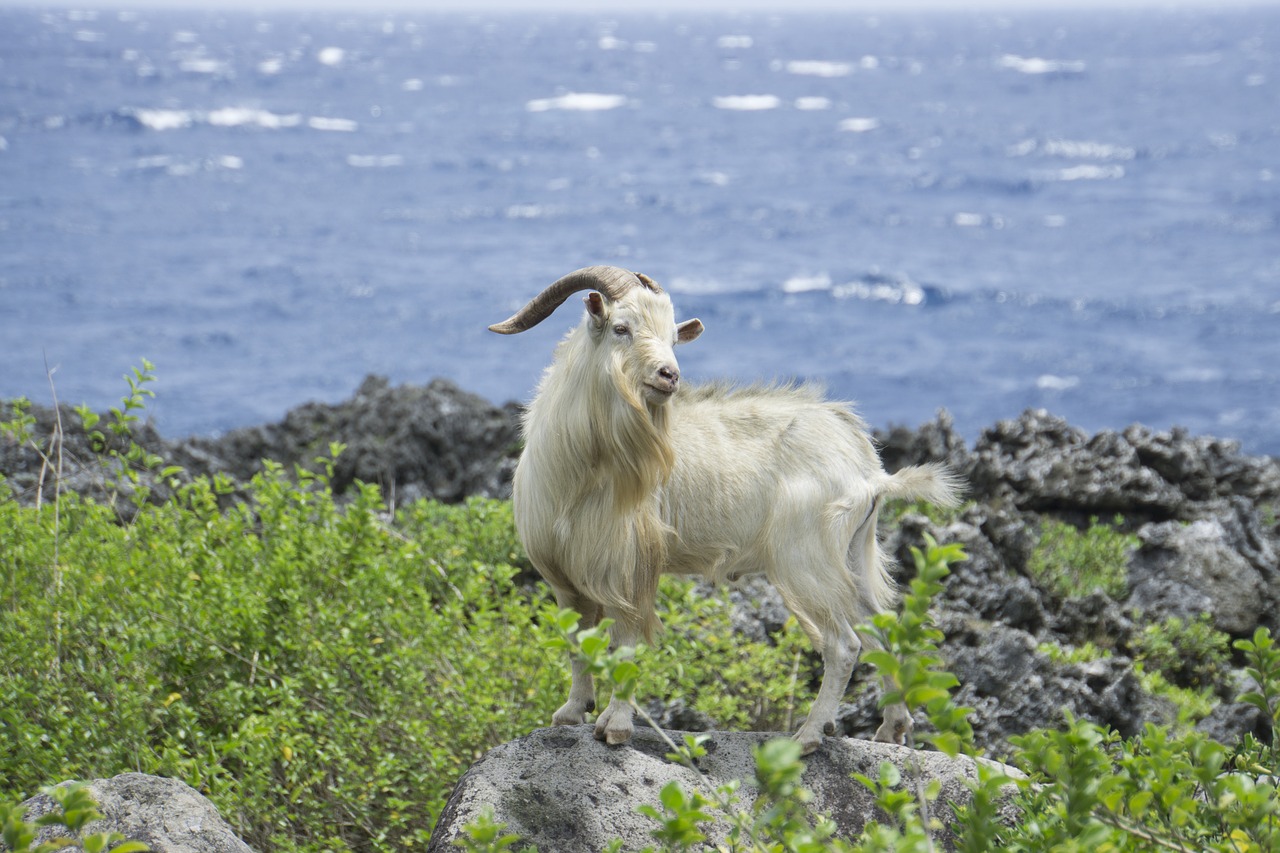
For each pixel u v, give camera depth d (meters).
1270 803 13.30
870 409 165.62
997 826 14.50
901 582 36.88
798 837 12.30
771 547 21.25
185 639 25.22
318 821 22.56
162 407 147.62
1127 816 14.07
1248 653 16.20
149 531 29.69
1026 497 46.44
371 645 26.69
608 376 19.25
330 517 31.45
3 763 21.36
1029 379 179.62
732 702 26.86
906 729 22.11
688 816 12.66
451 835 18.56
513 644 26.86
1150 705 33.22
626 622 20.66
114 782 18.27
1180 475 48.31
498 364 183.50
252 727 22.02
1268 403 163.75
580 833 18.62
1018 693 31.05
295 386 164.00
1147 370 182.50
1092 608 38.03
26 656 23.84
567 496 20.11
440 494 47.03
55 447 41.28
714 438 21.39
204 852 17.34
